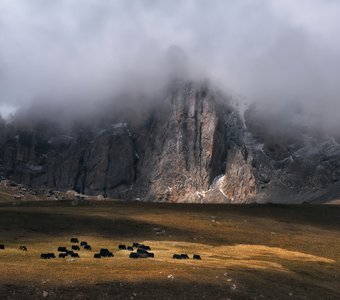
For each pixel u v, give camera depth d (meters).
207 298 49.00
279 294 57.50
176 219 139.12
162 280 52.62
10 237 93.56
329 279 77.25
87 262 62.56
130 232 111.94
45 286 45.84
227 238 115.81
